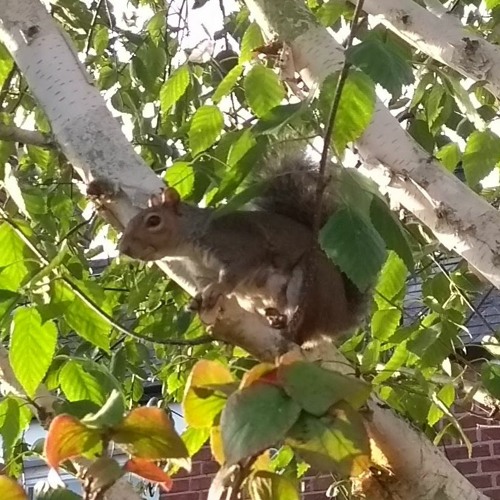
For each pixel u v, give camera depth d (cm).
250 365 131
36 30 115
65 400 117
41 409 115
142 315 157
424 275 161
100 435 89
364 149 116
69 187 169
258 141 104
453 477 108
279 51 119
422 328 141
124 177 108
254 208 130
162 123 172
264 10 120
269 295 124
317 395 87
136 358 156
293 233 125
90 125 110
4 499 91
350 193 97
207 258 124
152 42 171
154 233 123
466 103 121
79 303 118
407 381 144
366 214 97
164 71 176
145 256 123
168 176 124
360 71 96
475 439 217
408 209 116
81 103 112
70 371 119
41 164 164
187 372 152
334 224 96
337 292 124
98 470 88
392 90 93
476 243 112
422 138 146
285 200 129
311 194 128
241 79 158
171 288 151
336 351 115
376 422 107
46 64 114
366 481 107
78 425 89
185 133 159
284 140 103
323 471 91
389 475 107
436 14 121
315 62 117
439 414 140
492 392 129
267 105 121
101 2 169
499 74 117
